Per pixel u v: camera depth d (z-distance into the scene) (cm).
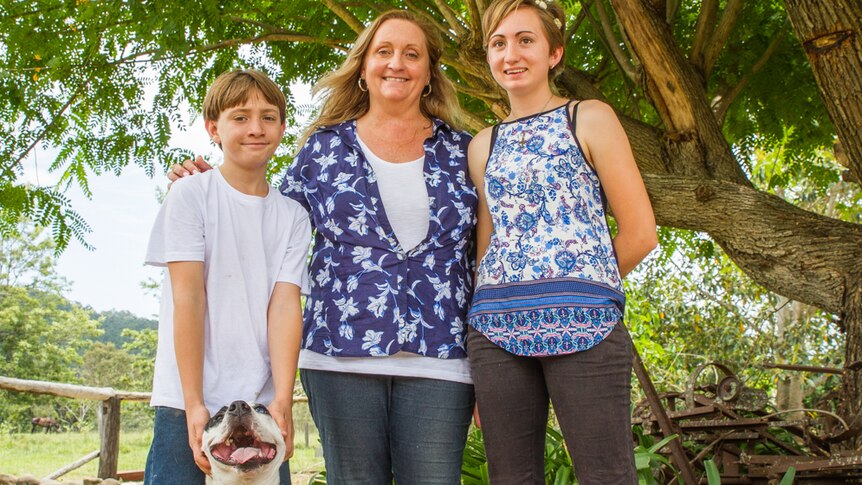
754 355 1091
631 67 575
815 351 1092
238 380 248
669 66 518
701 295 1091
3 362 3322
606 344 237
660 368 1016
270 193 268
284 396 243
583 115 254
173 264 242
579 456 238
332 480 261
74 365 4069
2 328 3400
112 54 508
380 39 278
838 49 404
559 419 243
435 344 257
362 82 296
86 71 509
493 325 246
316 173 275
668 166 532
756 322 1098
